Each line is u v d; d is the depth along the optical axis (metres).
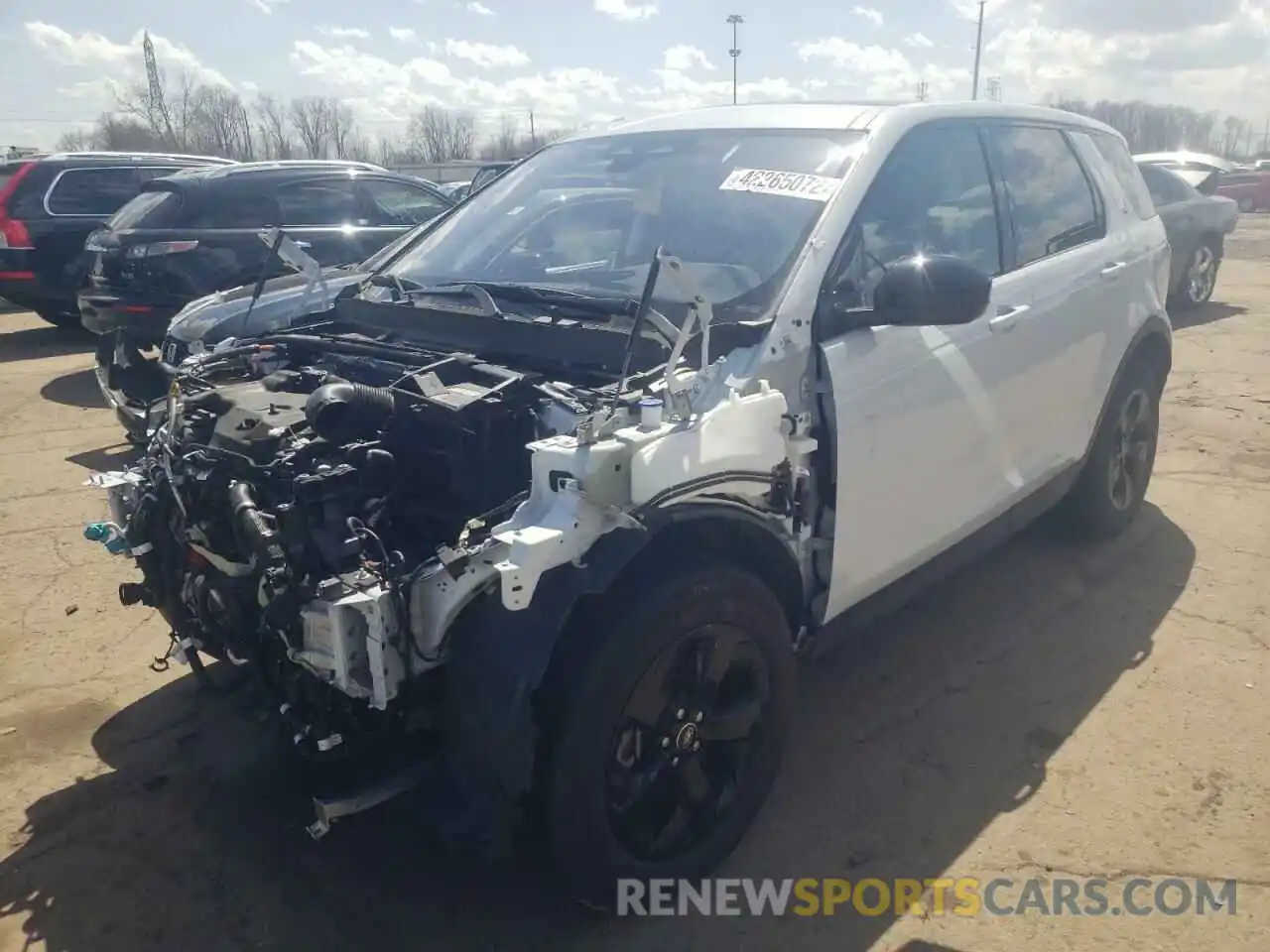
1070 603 4.46
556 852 2.50
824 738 3.52
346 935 2.69
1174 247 11.32
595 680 2.42
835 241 3.11
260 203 8.27
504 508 2.49
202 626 2.98
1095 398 4.52
